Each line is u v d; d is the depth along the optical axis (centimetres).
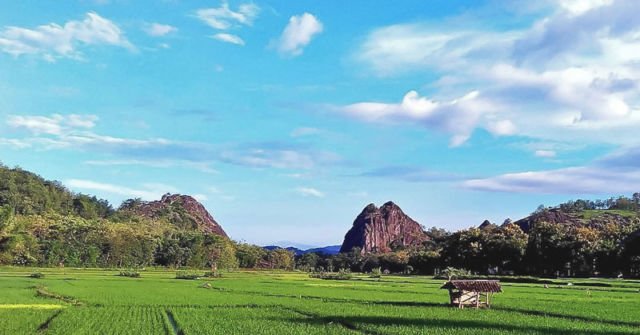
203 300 6612
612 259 15075
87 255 19175
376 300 6925
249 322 4388
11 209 16962
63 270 15950
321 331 3897
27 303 5806
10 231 16825
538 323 4428
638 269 14838
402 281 13700
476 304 5962
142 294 7400
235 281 12312
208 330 3888
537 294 8094
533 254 17138
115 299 6475
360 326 4159
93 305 5753
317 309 5572
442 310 5588
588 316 4969
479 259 18625
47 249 18112
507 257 17700
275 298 7088
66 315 4731
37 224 19512
